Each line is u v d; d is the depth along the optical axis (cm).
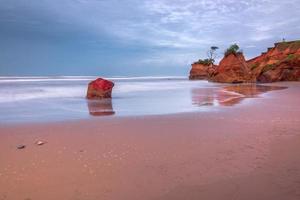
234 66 5800
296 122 1187
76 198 516
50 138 962
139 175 618
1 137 980
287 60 5456
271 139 898
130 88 4334
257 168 638
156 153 776
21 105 2005
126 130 1084
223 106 1809
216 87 4222
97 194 530
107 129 1106
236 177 590
